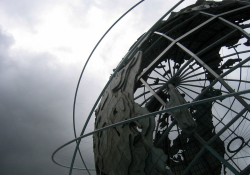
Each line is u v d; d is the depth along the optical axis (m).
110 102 12.70
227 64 16.75
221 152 15.32
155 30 15.11
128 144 10.01
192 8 14.92
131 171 9.71
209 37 15.98
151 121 9.75
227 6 12.92
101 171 12.38
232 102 16.56
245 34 9.25
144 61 15.34
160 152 9.01
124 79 12.55
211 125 17.02
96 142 13.38
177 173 14.71
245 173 7.34
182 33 15.50
